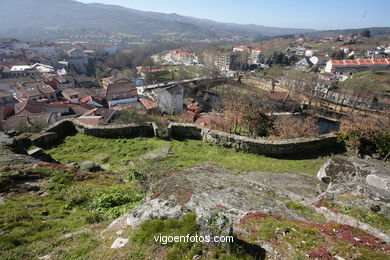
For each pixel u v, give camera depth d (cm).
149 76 9550
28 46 14800
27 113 4006
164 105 5262
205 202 748
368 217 742
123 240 546
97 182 1007
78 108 4797
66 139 1692
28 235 598
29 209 723
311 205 888
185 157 1500
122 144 1666
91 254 518
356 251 520
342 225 634
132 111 3538
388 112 3569
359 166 1113
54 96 6000
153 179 1118
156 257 483
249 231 609
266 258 508
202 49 16525
